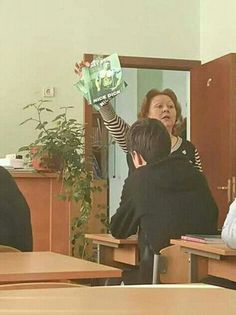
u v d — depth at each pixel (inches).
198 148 275.3
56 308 55.4
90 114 275.1
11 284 79.5
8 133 266.8
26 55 271.1
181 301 59.1
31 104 269.3
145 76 342.3
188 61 289.6
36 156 233.8
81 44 277.7
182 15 290.4
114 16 282.4
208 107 269.1
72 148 240.7
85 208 238.7
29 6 272.5
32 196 231.3
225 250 117.2
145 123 146.1
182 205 140.1
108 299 60.1
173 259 130.0
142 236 141.0
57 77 273.9
